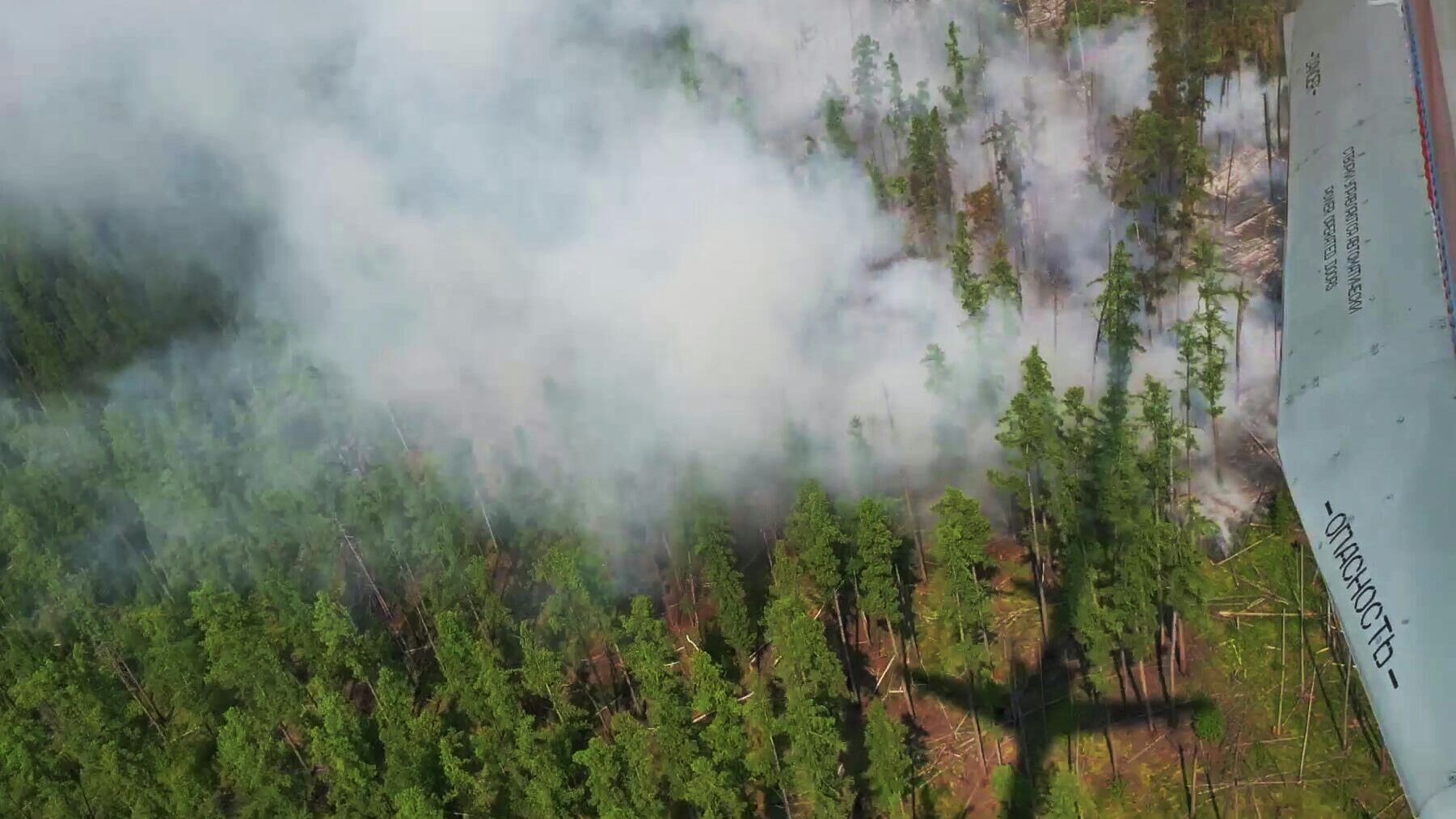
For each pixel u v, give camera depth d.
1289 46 51.25
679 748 41.41
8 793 45.59
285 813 43.09
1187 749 44.94
